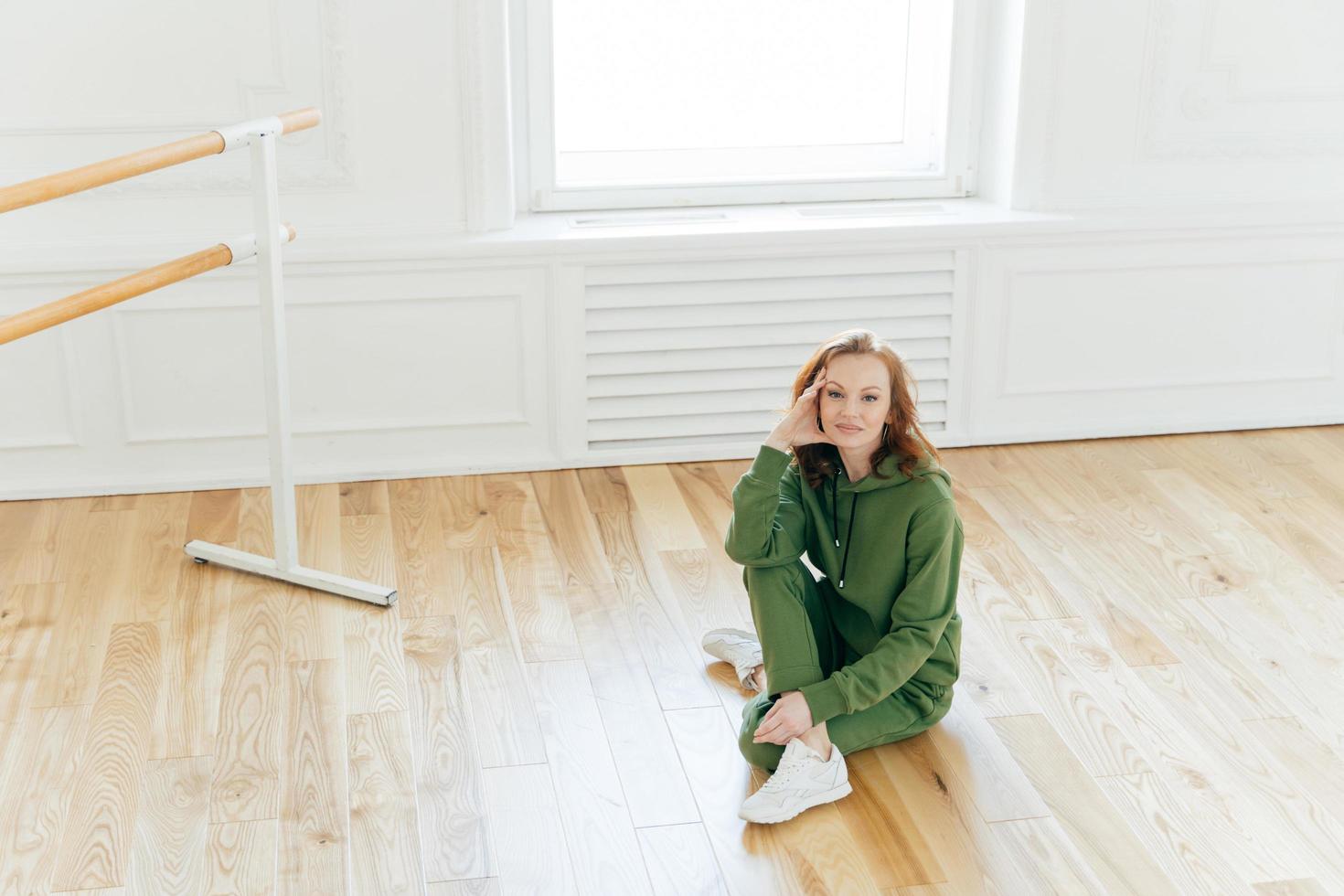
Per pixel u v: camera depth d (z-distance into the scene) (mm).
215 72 2723
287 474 2504
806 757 1927
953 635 2057
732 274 2986
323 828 1882
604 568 2627
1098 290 3129
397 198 2869
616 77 3143
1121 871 1801
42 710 2141
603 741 2090
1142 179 3117
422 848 1848
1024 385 3180
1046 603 2484
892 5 3197
